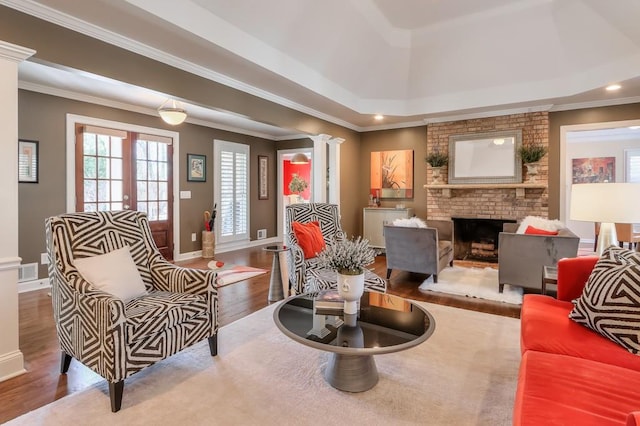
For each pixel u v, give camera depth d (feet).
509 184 17.49
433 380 6.97
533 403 3.96
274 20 11.08
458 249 19.81
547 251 11.76
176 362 7.68
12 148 7.24
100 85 13.70
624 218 8.14
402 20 13.46
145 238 8.75
